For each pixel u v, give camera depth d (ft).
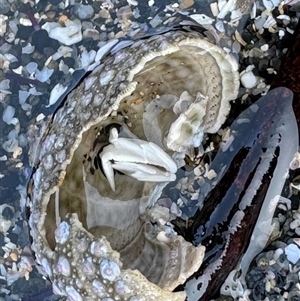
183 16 0.65
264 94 0.66
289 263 0.66
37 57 0.65
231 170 0.65
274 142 0.64
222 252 0.63
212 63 0.59
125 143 0.58
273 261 0.66
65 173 0.55
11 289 0.66
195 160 0.66
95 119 0.54
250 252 0.66
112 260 0.51
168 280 0.56
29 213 0.64
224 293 0.65
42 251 0.55
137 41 0.62
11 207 0.65
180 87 0.61
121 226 0.60
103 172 0.59
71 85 0.65
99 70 0.59
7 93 0.65
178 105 0.60
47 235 0.56
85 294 0.53
